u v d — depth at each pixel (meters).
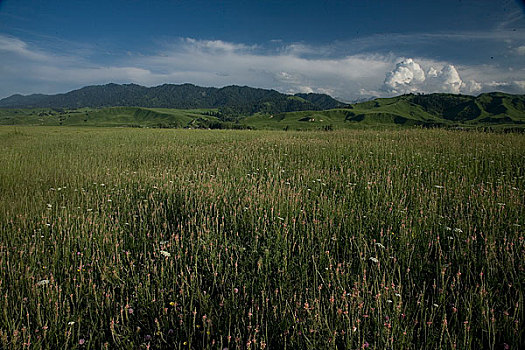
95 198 6.62
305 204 5.40
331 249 4.11
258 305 2.98
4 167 10.45
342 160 9.82
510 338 2.48
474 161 8.71
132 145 17.45
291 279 3.53
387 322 2.51
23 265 3.69
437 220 4.54
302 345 2.58
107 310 3.02
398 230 4.39
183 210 5.66
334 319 2.71
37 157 13.13
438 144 11.65
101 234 4.55
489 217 4.38
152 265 3.66
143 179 8.11
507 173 7.19
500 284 3.11
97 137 23.59
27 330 2.64
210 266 3.78
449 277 3.30
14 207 5.86
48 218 5.20
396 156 9.59
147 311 3.03
